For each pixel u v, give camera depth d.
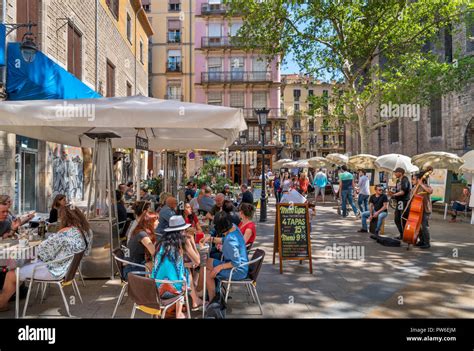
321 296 5.32
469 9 18.58
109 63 18.42
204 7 38.50
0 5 8.62
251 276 4.72
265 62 37.84
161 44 38.72
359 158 17.70
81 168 14.62
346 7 17.95
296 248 6.63
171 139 9.32
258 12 18.08
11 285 4.57
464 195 13.87
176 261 4.11
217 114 4.94
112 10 18.52
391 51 20.67
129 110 4.92
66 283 4.60
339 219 13.97
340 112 23.14
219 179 15.05
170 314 4.33
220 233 4.83
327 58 19.72
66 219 4.71
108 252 6.15
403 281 6.03
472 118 26.48
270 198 24.62
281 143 38.44
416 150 34.31
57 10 11.96
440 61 29.48
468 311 4.71
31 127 6.51
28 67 8.40
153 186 14.25
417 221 8.30
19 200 10.09
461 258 7.65
